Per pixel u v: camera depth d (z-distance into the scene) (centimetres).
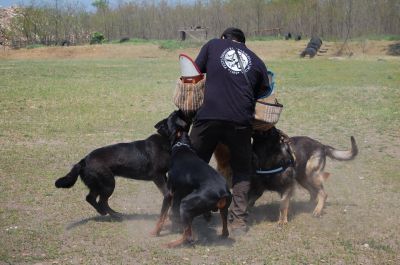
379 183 757
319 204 634
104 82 2100
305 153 634
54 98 1606
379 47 4000
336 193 717
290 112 1332
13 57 4266
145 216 624
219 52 550
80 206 650
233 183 573
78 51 4372
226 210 519
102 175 579
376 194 709
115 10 5447
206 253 510
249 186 573
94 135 1070
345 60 3328
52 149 945
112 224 590
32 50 4447
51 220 601
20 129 1126
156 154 583
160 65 3184
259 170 586
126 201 680
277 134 584
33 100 1559
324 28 4822
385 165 850
